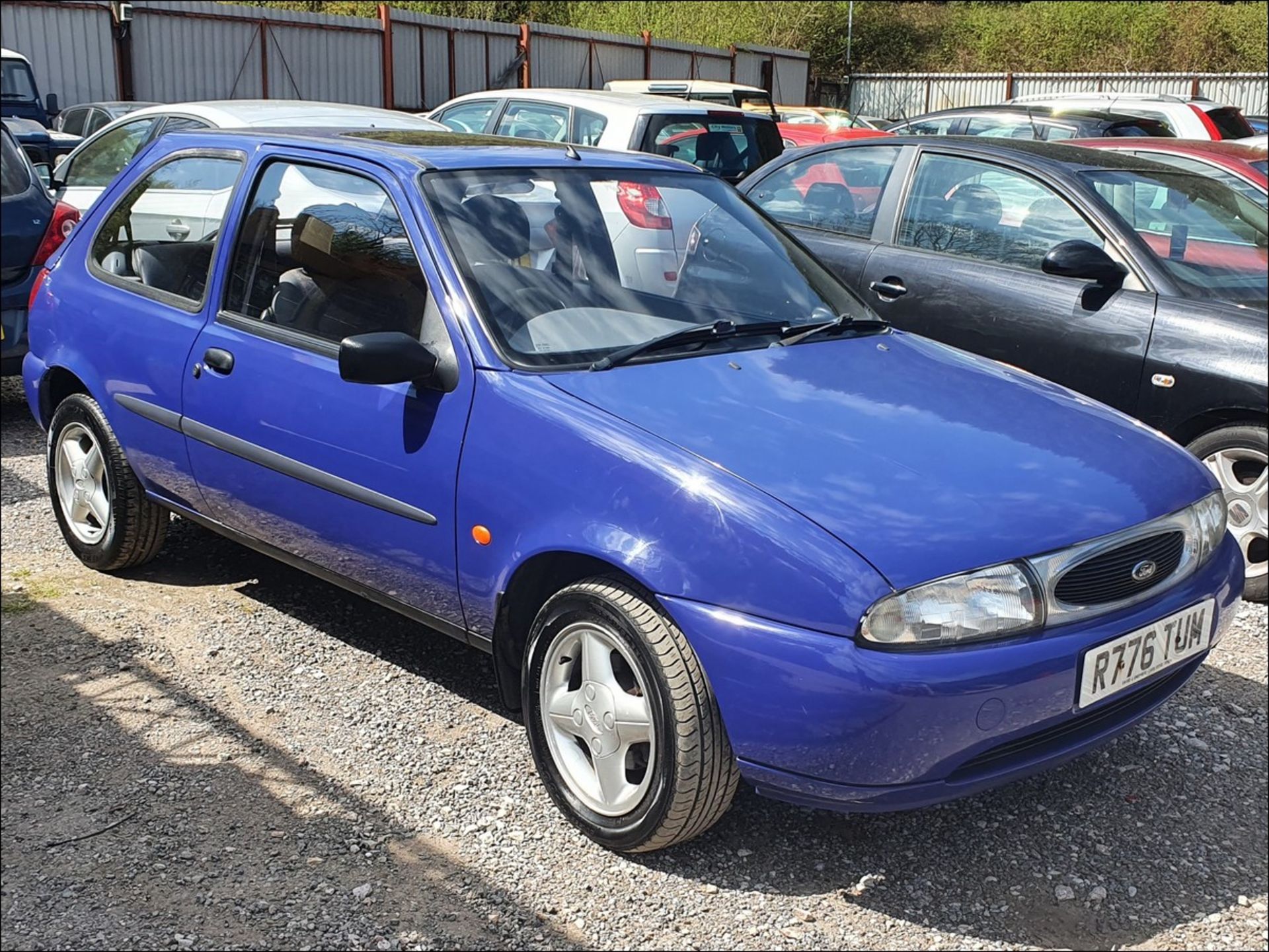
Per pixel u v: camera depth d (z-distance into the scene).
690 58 30.30
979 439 3.24
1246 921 2.97
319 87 22.55
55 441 4.80
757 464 2.96
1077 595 2.90
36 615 4.36
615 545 2.95
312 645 4.21
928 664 2.67
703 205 4.23
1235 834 3.34
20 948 2.68
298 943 2.73
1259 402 4.84
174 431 4.22
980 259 5.77
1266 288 5.59
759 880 3.04
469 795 3.34
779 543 2.76
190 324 4.20
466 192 3.71
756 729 2.78
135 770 3.41
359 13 31.47
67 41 19.02
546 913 2.88
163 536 4.69
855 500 2.87
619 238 3.84
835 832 3.26
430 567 3.46
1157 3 38.53
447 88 24.83
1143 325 5.18
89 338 4.57
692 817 2.94
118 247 4.65
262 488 3.95
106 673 3.96
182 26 20.31
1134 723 3.16
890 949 2.81
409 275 3.58
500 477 3.21
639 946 2.78
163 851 3.05
